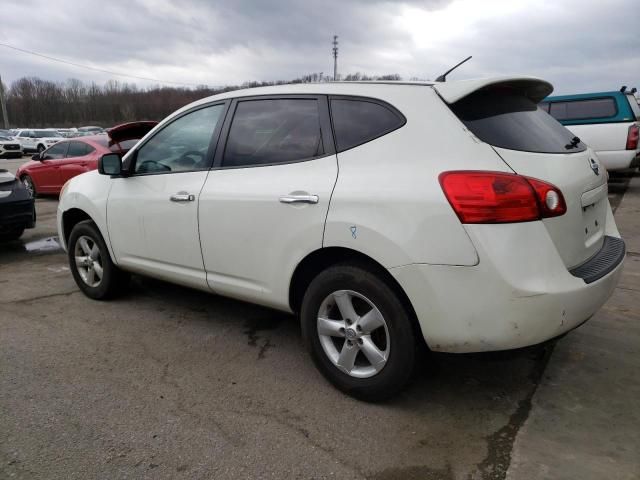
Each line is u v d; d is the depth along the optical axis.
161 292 4.68
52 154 11.07
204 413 2.72
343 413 2.71
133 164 3.90
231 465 2.31
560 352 3.34
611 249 2.97
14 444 2.46
